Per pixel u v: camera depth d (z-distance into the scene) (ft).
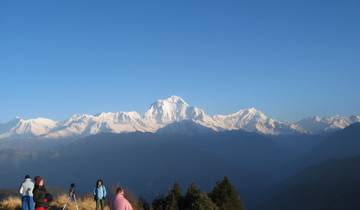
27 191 69.46
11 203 91.25
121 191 52.90
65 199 93.91
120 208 51.49
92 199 96.02
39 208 64.28
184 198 103.14
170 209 99.76
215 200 107.55
